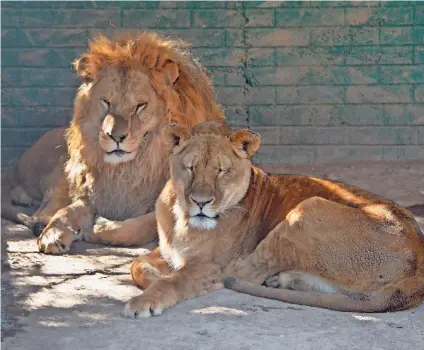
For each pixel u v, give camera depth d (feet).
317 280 20.48
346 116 38.17
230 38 37.88
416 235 20.30
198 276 20.66
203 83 27.55
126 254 24.54
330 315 19.36
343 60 37.96
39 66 37.47
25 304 19.92
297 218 20.39
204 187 20.24
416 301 19.58
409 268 19.75
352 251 19.97
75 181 26.84
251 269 21.08
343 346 17.48
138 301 19.24
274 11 37.78
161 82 25.58
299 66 37.99
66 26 37.50
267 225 21.83
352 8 37.73
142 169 25.86
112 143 24.59
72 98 37.65
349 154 38.34
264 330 18.30
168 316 19.17
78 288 21.24
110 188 26.13
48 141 30.94
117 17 37.76
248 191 21.76
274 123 38.24
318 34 37.88
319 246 20.18
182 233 21.12
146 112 25.25
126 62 25.41
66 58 37.58
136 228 25.25
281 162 38.37
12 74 37.42
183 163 20.65
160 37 27.73
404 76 37.96
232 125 38.24
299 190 21.94
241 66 38.01
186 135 20.89
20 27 37.29
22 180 31.45
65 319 18.95
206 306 19.83
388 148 38.34
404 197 31.91
